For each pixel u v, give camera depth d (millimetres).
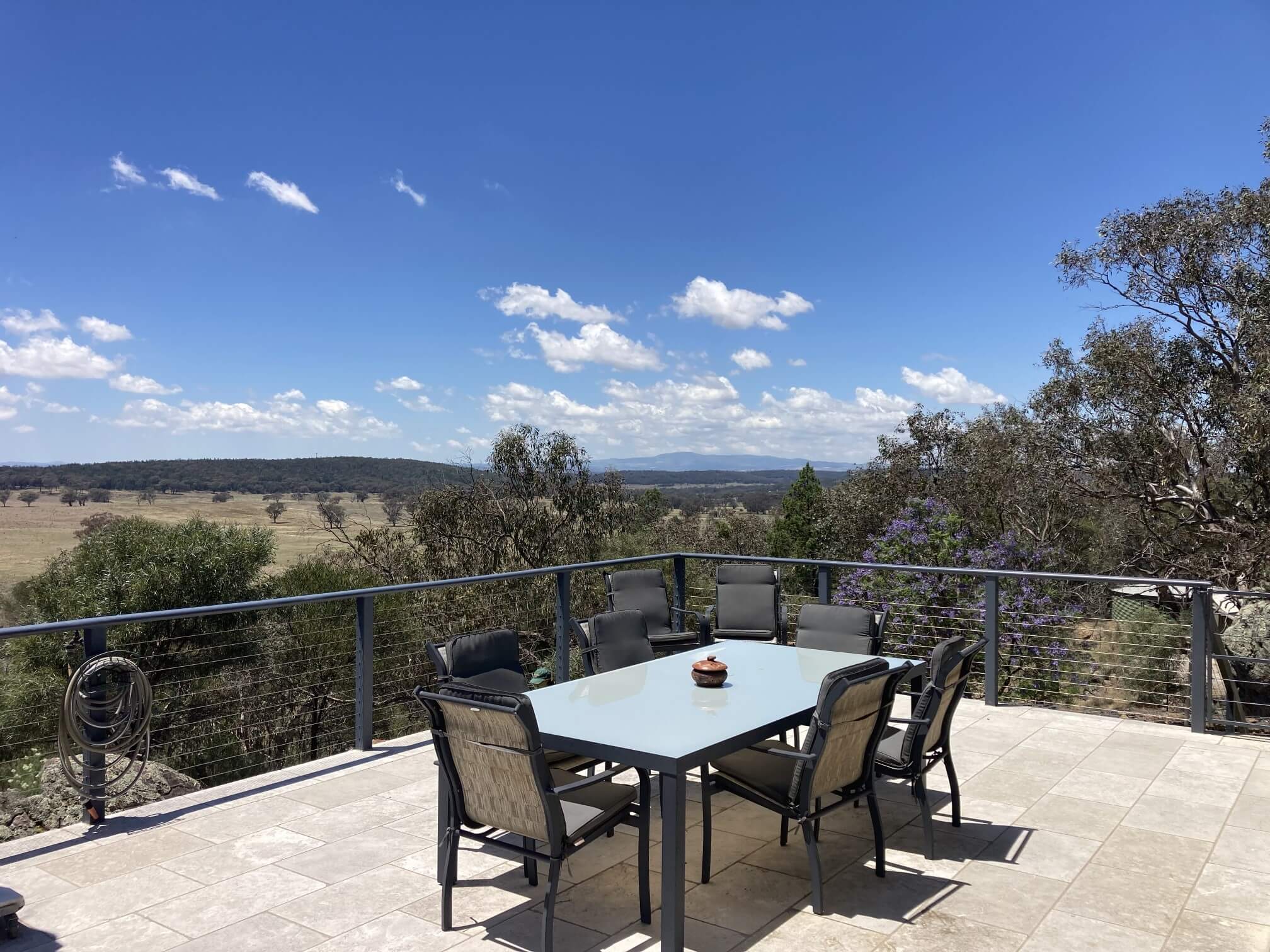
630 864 3211
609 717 2982
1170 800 3898
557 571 5738
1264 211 11305
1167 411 12562
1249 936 2602
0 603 13586
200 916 2730
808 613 4660
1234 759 4535
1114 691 9617
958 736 4973
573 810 2664
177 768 9766
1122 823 3619
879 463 16984
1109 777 4238
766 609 5938
